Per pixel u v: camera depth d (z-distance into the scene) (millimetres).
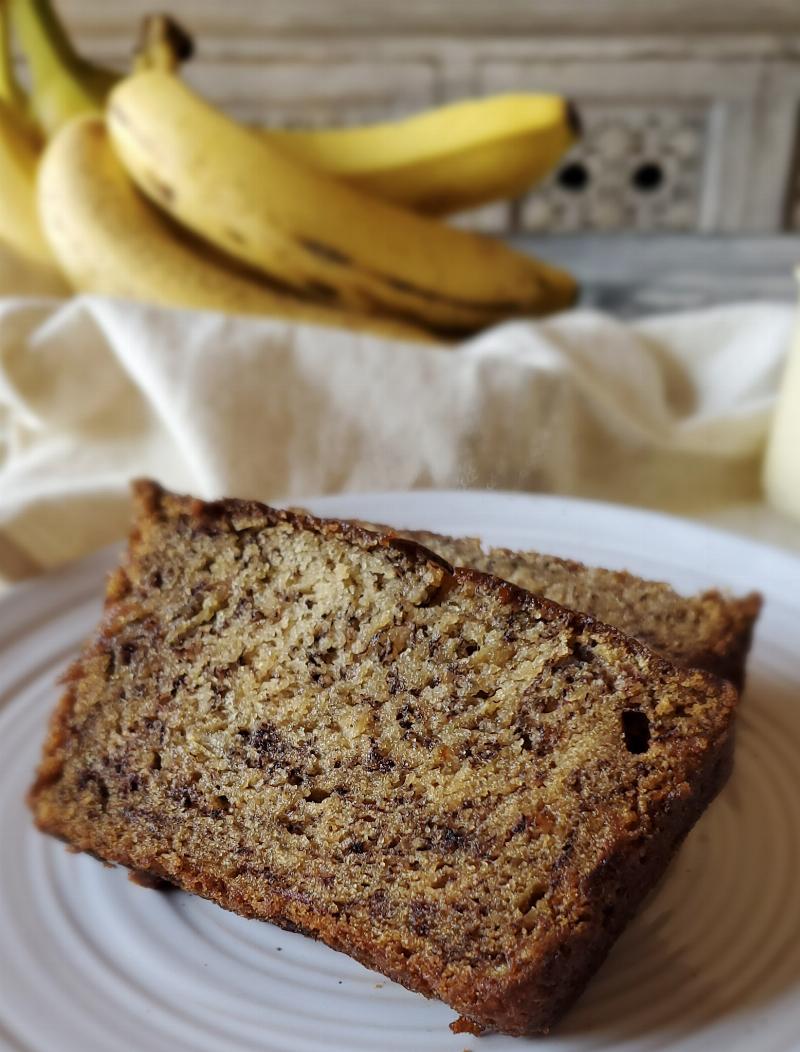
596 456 324
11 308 316
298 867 160
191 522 185
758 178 542
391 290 351
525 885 146
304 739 167
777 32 504
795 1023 139
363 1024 146
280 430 293
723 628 193
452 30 515
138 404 317
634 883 149
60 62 394
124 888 170
